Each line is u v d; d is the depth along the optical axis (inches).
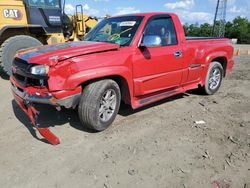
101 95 163.3
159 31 198.8
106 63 163.2
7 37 329.4
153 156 145.0
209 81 249.1
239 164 139.5
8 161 138.9
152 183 123.6
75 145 155.2
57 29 357.4
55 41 357.4
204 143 160.4
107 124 173.8
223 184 123.8
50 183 122.8
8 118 192.5
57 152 147.7
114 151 149.4
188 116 201.9
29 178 126.0
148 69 188.4
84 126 173.5
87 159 141.4
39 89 152.8
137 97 191.2
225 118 199.3
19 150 149.3
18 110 208.7
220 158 144.6
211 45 244.5
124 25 195.3
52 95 149.1
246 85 303.1
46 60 147.9
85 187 120.5
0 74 339.0
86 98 160.2
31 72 151.8
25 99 157.2
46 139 160.9
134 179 126.0
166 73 203.3
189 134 171.5
